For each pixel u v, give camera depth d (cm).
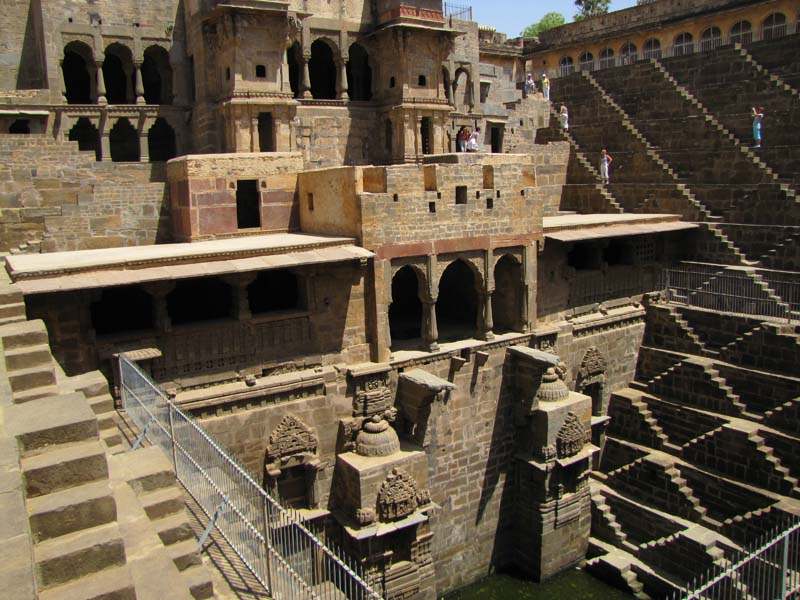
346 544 2356
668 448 3000
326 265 2386
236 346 2267
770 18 4947
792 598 1917
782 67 3841
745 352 2947
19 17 3450
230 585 1331
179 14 3631
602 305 3244
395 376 2550
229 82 3319
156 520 1270
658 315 3316
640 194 3812
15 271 1905
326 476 2395
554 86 4981
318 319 2403
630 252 3366
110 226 2780
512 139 4778
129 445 1770
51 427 956
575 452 2777
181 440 1584
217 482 1442
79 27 3388
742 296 3066
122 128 3772
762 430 2705
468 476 2739
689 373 3039
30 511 866
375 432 2375
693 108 4056
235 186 2722
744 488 2633
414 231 2541
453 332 2953
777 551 1975
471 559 2786
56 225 2678
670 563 2583
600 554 2827
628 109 4456
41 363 1501
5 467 849
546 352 2878
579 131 4512
